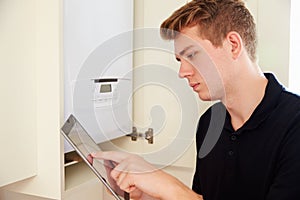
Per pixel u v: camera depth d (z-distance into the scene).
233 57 0.87
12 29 0.80
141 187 0.77
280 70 1.12
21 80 0.81
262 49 1.13
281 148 0.82
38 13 0.82
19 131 0.82
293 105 0.85
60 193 0.83
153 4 1.16
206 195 1.00
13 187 0.88
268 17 1.12
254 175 0.87
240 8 0.90
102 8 0.96
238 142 0.90
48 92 0.83
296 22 1.12
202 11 0.85
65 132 0.78
